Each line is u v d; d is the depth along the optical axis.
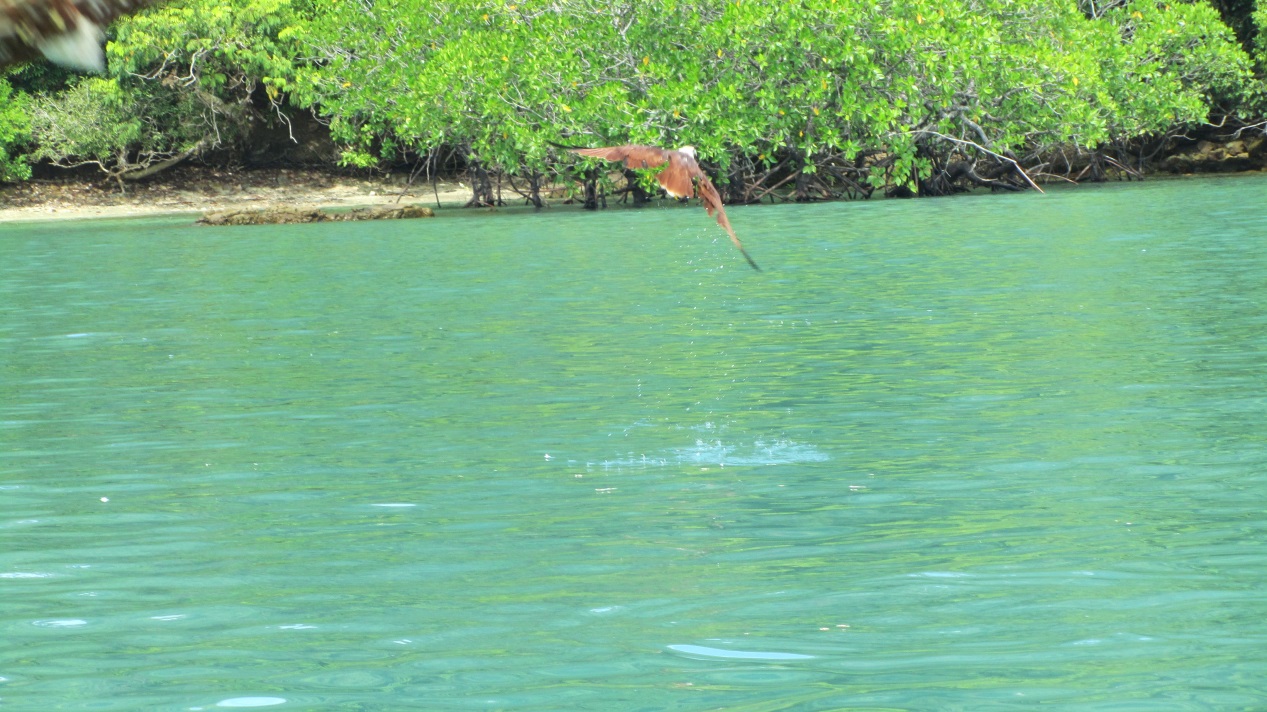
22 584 15.60
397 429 23.97
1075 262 45.97
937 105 80.62
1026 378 26.73
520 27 87.25
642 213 82.00
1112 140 95.88
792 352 30.61
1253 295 36.41
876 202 83.44
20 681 12.52
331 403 26.45
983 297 38.34
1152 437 21.47
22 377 30.33
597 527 17.48
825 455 21.11
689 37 84.19
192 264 57.50
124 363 31.98
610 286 44.38
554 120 84.38
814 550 16.16
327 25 94.50
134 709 11.73
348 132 96.62
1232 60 92.56
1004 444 21.39
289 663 12.86
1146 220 61.47
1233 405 23.53
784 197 89.69
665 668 12.47
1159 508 17.48
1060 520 17.11
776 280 44.44
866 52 78.25
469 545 16.83
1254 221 58.88
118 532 17.81
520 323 36.59
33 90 104.81
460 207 98.38
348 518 18.25
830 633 13.27
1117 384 25.77
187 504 19.17
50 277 53.47
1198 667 12.07
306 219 84.88
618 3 84.38
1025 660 12.37
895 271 45.62
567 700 11.72
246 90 106.69
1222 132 104.69
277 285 48.00
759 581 15.04
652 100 81.31
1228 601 13.83
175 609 14.60
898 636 13.16
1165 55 93.25
